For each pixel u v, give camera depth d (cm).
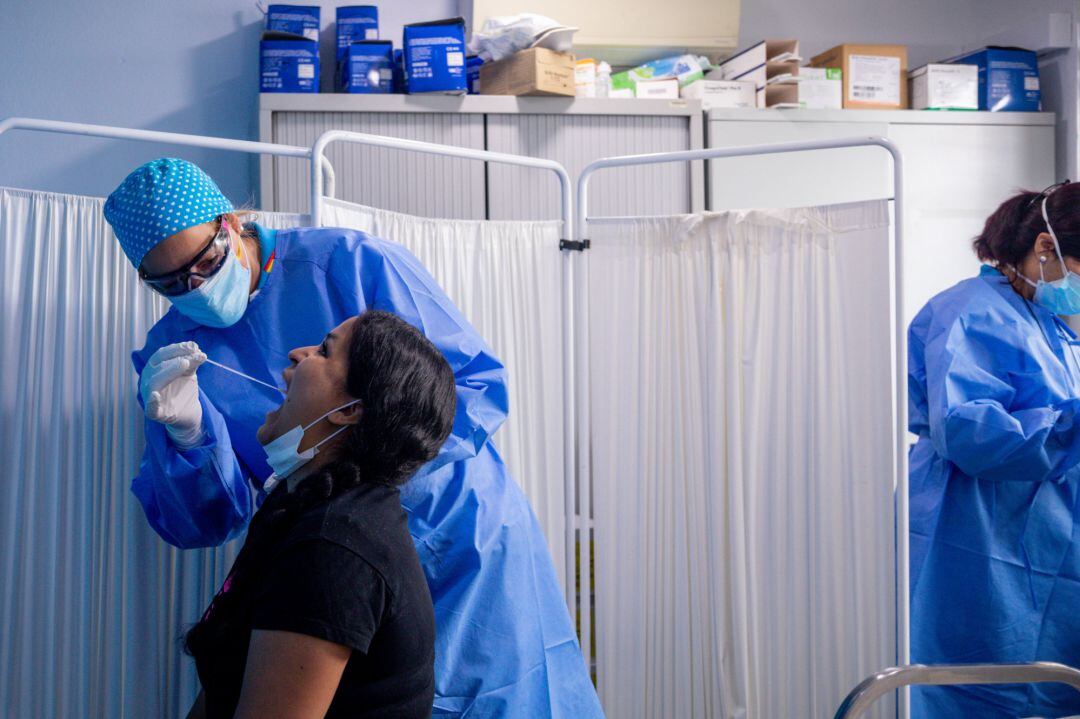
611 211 313
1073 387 210
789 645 204
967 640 206
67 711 168
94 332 171
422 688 97
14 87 315
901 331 191
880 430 195
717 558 206
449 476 143
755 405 204
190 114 324
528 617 145
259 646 88
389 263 152
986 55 350
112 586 173
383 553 94
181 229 136
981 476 200
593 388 217
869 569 197
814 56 368
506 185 306
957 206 344
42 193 166
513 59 302
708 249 207
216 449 143
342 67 315
